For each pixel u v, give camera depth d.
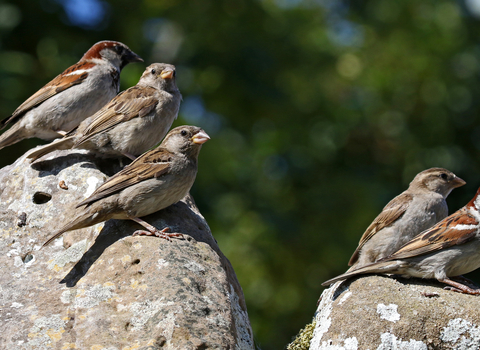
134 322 4.99
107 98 8.73
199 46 17.17
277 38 18.28
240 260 15.62
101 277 5.51
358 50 19.92
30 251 6.12
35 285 5.57
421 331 5.30
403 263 6.02
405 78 18.97
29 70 14.59
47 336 4.96
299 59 18.55
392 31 20.19
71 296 5.38
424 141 18.36
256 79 17.11
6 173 7.15
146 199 6.06
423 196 7.54
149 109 7.56
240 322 5.65
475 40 19.69
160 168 6.14
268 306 15.92
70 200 6.66
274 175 17.17
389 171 18.22
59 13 15.63
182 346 4.73
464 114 18.70
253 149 17.36
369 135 18.86
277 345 15.38
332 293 6.05
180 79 17.14
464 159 18.09
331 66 19.44
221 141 17.03
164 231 5.95
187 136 6.37
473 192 17.52
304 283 16.20
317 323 6.02
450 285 5.94
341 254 16.33
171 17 17.91
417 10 20.33
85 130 7.35
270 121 18.27
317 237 16.58
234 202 16.23
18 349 4.84
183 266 5.47
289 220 16.30
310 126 18.34
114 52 8.94
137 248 5.66
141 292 5.23
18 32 15.07
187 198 7.16
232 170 16.59
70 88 8.41
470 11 20.47
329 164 18.14
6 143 8.66
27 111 8.45
